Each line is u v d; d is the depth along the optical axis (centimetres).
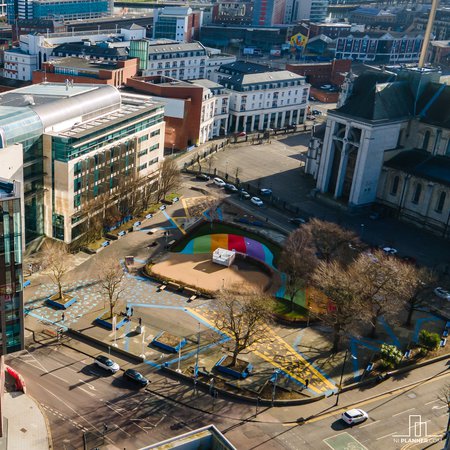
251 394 11762
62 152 15788
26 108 15900
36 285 14988
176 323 13938
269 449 10475
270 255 17488
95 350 12875
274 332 13862
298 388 12044
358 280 13700
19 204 9994
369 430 11088
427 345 13350
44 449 10119
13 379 11681
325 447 10612
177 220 19238
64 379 11900
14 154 14700
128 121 18425
